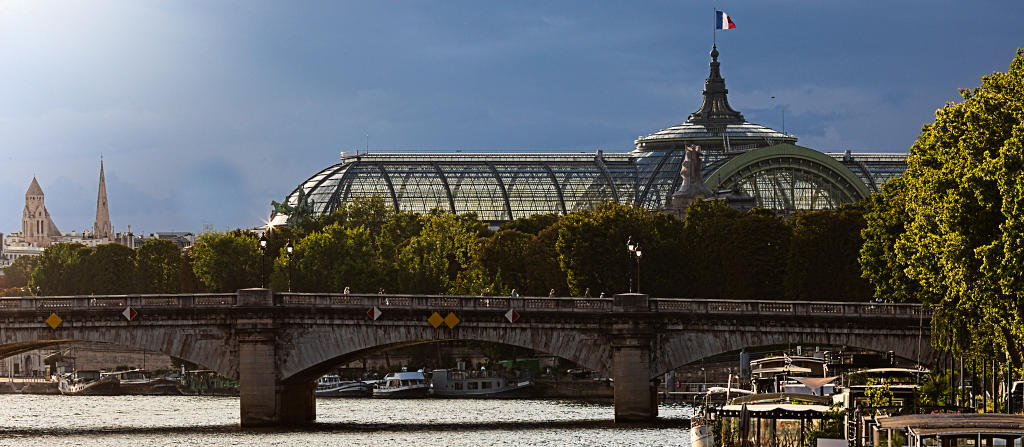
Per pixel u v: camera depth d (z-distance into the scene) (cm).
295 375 17338
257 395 17212
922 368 16800
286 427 17700
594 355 17312
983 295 13225
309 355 17288
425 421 19038
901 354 17038
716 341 17225
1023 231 12669
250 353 17162
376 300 17325
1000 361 14338
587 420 18562
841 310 17100
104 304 17362
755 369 17600
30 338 17375
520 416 19950
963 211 13288
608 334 17262
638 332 17150
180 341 17312
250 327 17138
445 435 16900
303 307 17262
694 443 13875
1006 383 14262
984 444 10150
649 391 17212
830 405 13488
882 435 11012
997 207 13175
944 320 14525
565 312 17300
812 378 15588
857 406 12688
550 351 17325
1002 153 12888
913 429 10275
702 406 16062
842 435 12975
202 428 17925
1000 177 12875
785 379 16038
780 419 13575
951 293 13762
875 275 18775
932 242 13875
